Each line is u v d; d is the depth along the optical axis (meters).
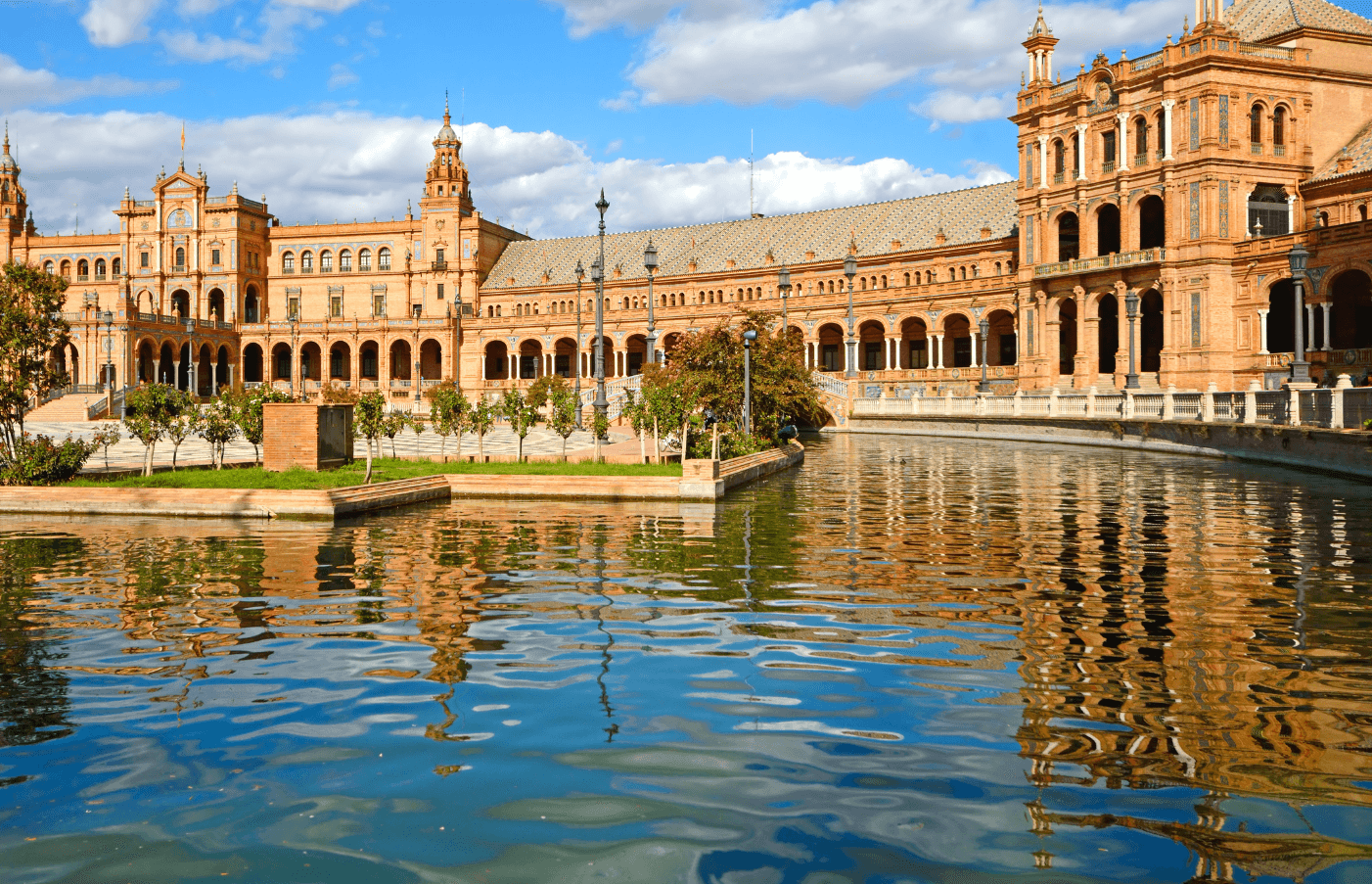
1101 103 68.19
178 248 108.19
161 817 6.61
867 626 11.63
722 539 18.78
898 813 6.63
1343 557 16.41
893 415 70.00
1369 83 64.56
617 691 9.14
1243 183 61.47
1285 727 8.11
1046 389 71.25
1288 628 11.42
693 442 34.19
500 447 44.84
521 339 103.31
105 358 95.81
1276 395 37.75
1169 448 44.94
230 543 18.53
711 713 8.55
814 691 9.12
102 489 23.70
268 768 7.42
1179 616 12.05
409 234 109.44
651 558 16.61
